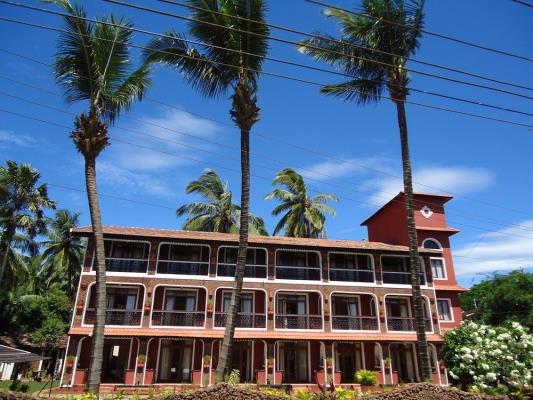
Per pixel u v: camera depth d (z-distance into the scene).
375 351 26.33
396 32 16.64
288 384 22.58
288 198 35.59
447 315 28.41
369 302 27.64
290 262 27.86
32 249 33.81
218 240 24.95
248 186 14.60
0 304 35.38
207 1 14.66
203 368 22.67
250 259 27.08
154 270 24.20
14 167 31.84
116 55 14.59
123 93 14.73
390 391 10.16
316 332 24.86
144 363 22.05
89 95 14.58
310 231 35.03
